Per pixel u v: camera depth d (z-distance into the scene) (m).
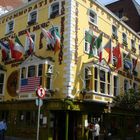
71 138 22.38
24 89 23.05
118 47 24.98
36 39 24.88
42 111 22.02
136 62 29.48
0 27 29.34
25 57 24.97
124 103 24.52
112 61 26.36
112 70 25.83
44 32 21.92
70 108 20.75
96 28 25.28
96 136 21.75
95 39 22.84
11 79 25.62
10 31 27.95
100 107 23.98
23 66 23.84
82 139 21.94
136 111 30.00
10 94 25.31
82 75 22.52
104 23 26.70
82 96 22.02
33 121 22.81
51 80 22.28
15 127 24.28
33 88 22.23
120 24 29.67
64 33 22.59
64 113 22.78
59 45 21.97
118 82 27.19
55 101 21.19
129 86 29.23
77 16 23.25
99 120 24.36
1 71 26.38
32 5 26.38
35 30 25.25
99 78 22.89
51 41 22.27
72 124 22.61
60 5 23.75
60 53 22.38
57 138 22.03
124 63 28.98
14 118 24.55
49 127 21.39
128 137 28.92
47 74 21.88
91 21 25.03
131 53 31.08
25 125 23.44
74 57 22.08
